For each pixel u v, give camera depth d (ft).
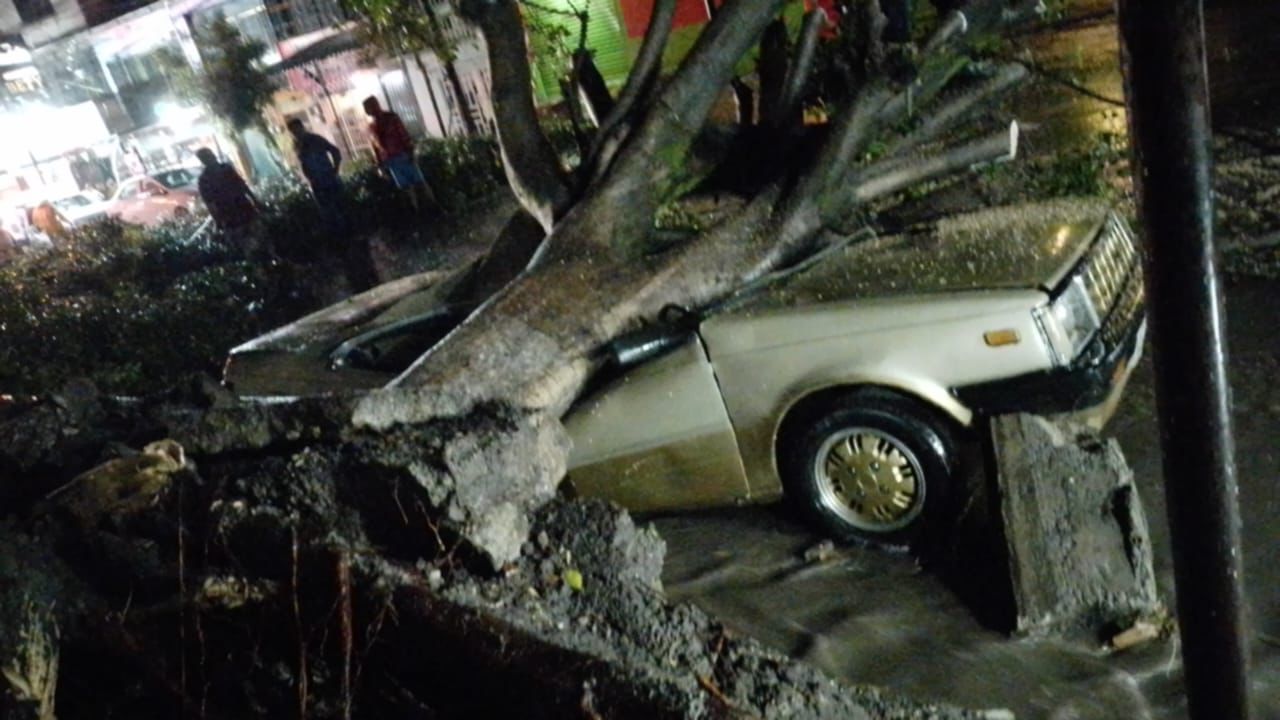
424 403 12.20
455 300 18.49
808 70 19.38
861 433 13.12
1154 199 5.11
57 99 90.89
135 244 48.37
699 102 17.72
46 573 9.92
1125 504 11.35
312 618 9.61
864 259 14.80
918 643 11.55
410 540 10.28
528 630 8.55
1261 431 13.93
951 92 21.72
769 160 19.29
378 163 45.52
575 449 14.51
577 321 15.58
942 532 13.01
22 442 12.85
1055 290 12.44
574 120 22.47
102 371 30.60
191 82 70.33
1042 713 10.14
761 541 14.33
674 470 14.24
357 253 39.14
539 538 10.67
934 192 23.29
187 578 10.22
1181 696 9.98
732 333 13.52
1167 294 5.23
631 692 7.41
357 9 40.68
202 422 12.21
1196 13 4.79
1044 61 39.83
